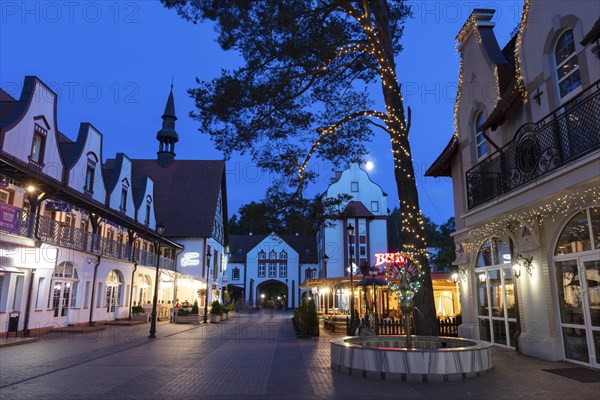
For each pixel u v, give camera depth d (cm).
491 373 917
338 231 5484
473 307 1520
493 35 1468
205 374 947
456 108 1634
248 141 1348
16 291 1714
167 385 825
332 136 1438
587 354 982
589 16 948
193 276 3828
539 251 1140
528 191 998
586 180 821
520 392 742
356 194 5662
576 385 790
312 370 995
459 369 863
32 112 1906
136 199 3409
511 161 1124
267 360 1172
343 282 2803
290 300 6122
